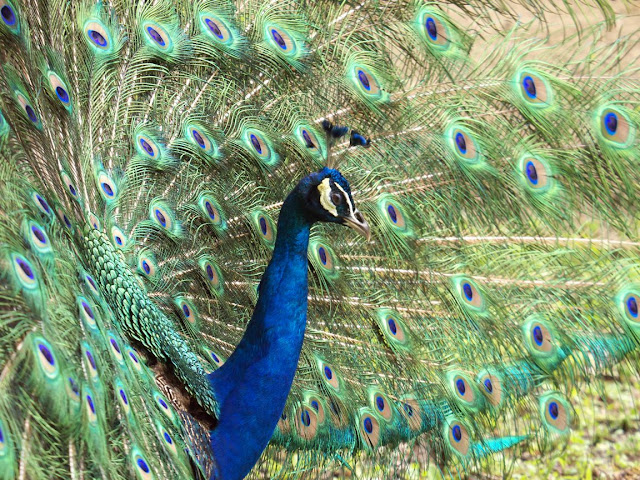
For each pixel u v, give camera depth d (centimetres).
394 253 285
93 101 278
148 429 251
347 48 287
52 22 273
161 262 281
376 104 285
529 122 282
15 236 243
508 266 284
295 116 287
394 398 287
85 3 279
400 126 285
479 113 283
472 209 284
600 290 282
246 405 267
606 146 279
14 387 236
